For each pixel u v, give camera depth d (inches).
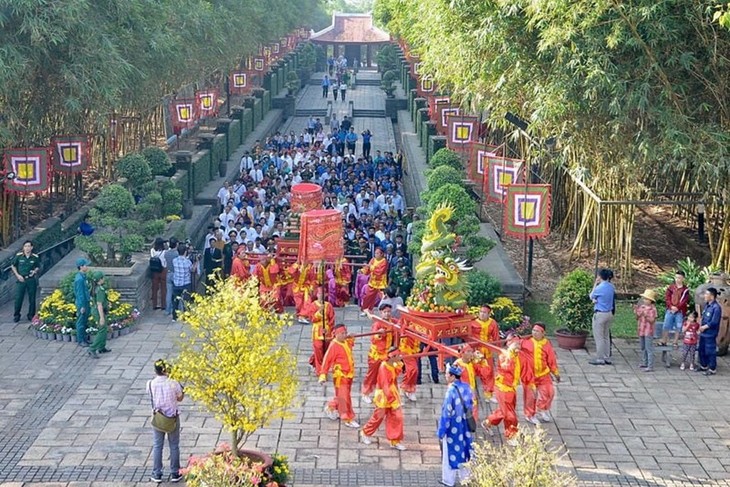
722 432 625.0
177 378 508.7
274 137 1872.5
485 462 457.4
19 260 831.1
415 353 659.4
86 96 1000.9
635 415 650.2
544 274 961.5
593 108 816.3
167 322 841.5
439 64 1050.7
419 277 645.3
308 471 563.8
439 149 1357.0
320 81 3147.1
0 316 858.1
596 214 904.9
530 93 869.8
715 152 768.3
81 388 684.7
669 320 754.2
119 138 1464.1
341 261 855.7
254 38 2097.7
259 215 1170.0
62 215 1103.0
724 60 759.7
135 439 603.8
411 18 1491.1
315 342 703.7
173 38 1244.5
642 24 741.3
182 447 591.5
